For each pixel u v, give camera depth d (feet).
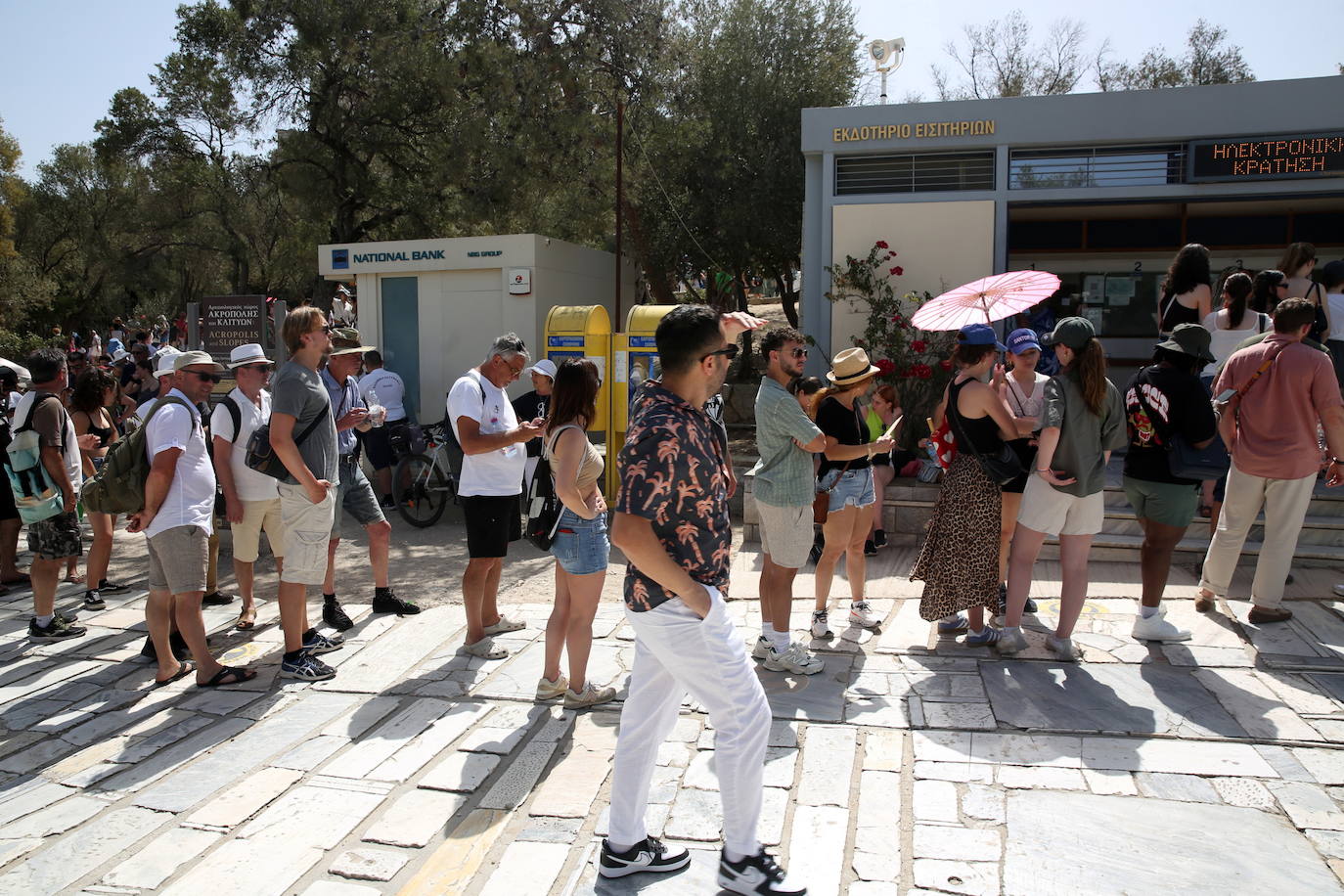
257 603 21.30
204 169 83.41
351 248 40.14
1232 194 29.32
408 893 10.04
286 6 56.75
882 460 23.70
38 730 14.53
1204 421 15.67
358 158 62.18
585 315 29.01
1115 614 18.22
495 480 17.07
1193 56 75.41
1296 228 39.19
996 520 16.06
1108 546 21.86
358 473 19.84
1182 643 16.52
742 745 9.26
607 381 29.37
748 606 20.01
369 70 56.80
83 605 21.42
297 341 16.21
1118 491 23.07
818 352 32.68
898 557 23.26
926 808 11.37
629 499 8.74
